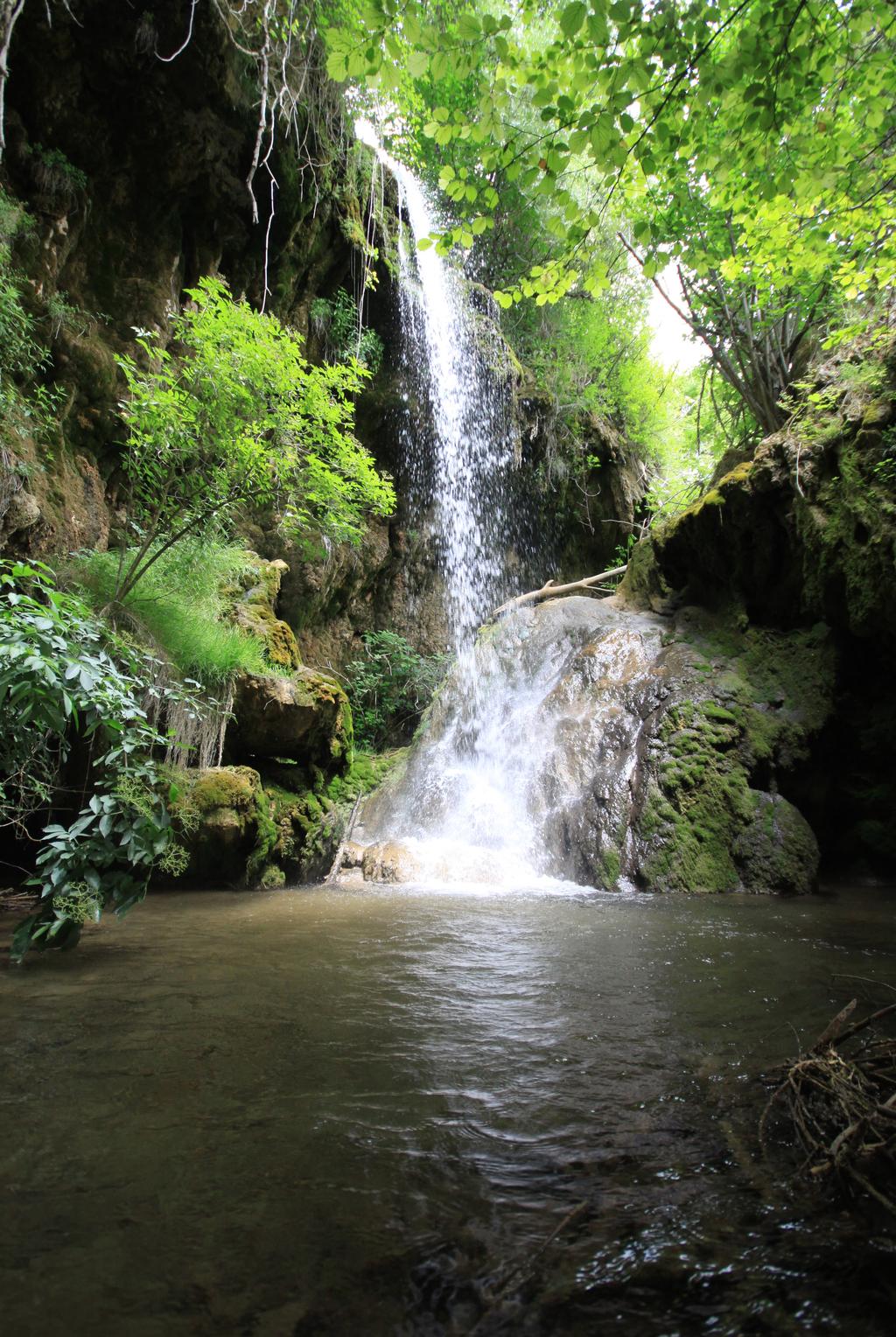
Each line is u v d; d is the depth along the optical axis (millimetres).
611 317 15148
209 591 7035
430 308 12258
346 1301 1081
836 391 8023
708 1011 2545
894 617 6949
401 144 11219
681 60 3305
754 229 6645
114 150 7531
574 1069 2010
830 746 7488
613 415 15375
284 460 6375
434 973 3049
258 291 9523
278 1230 1258
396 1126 1660
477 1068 2018
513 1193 1396
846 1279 1161
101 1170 1447
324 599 10648
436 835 7547
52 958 3242
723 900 5500
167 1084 1877
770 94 3535
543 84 3400
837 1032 1870
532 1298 1103
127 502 7672
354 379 6949
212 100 7891
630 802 6781
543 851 6879
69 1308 1049
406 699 11562
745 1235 1274
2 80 5391
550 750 7840
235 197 8656
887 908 5148
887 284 7109
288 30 7805
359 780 8734
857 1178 1392
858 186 5934
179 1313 1046
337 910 4668
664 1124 1685
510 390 13461
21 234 6527
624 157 3611
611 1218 1315
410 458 12148
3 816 4480
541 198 12648
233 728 6609
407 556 12289
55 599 3322
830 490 7617
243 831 5832
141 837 3365
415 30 3176
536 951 3494
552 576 14773
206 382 5824
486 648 10453
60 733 3232
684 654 8297
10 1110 1714
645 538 10961
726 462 10250
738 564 8672
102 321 7613
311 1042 2201
